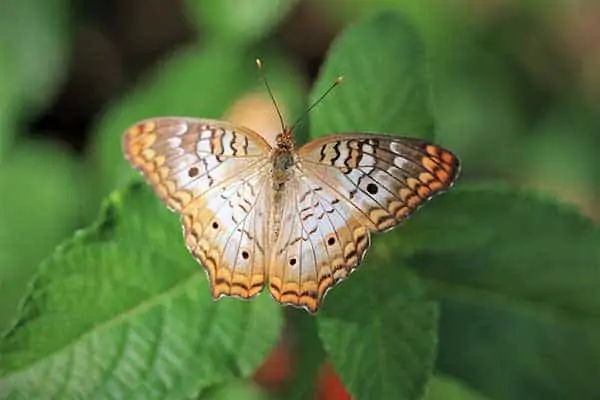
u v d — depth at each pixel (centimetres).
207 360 39
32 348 38
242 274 38
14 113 53
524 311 40
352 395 38
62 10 54
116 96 55
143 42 57
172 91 50
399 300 39
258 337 39
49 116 55
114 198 39
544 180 54
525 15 55
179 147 38
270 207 38
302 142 43
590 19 56
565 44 56
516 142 54
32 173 51
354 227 38
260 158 38
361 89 40
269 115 49
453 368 40
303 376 42
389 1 54
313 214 38
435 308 39
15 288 50
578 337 40
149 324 39
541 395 40
